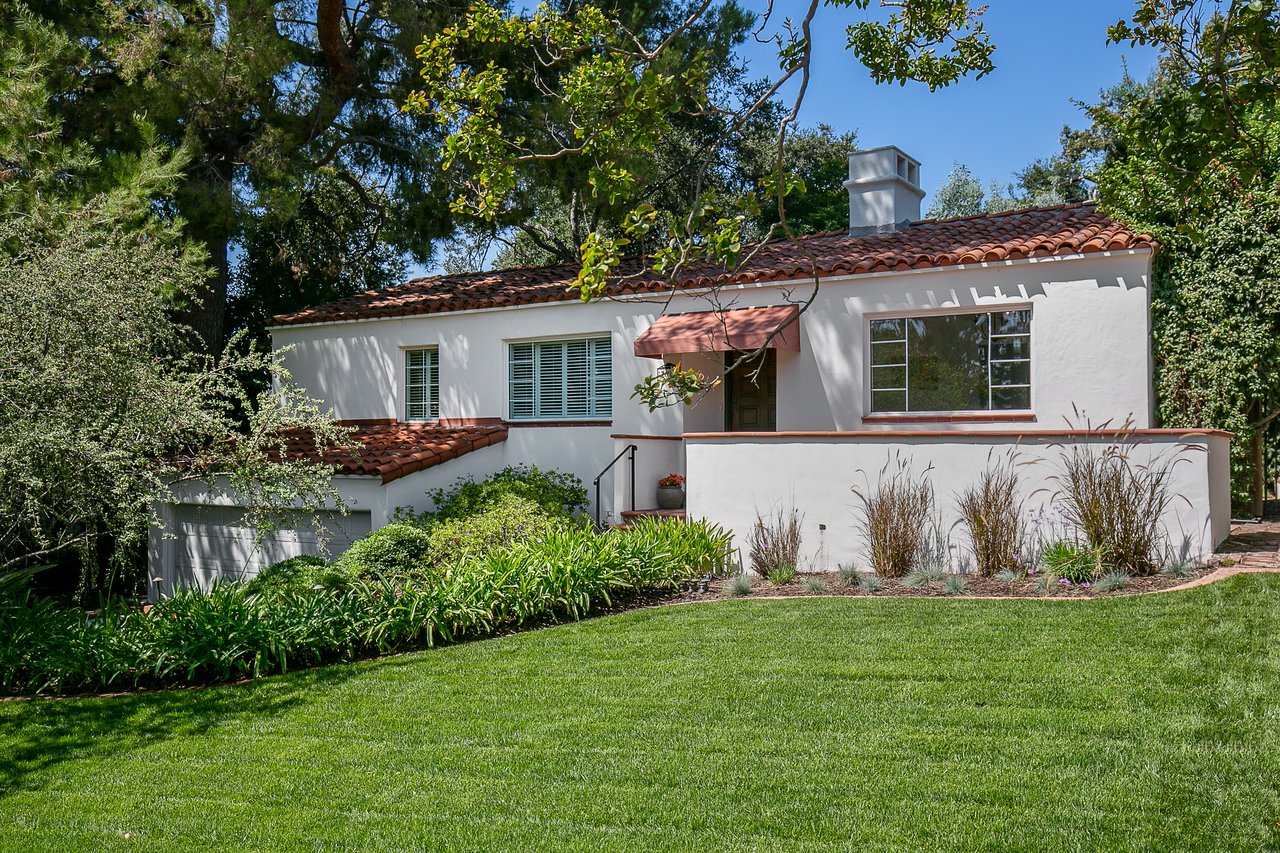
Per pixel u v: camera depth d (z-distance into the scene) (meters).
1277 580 12.01
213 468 16.08
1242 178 7.95
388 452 20.30
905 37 10.88
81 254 13.44
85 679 11.39
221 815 7.13
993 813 6.46
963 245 18.50
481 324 23.03
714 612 12.89
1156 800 6.52
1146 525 13.59
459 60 24.83
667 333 19.28
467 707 9.44
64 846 6.74
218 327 25.39
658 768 7.55
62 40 18.67
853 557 15.56
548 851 6.27
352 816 6.99
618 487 19.41
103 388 13.02
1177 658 9.37
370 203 32.19
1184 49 8.90
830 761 7.49
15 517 12.97
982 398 17.72
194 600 12.42
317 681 10.80
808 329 19.03
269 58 21.36
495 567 13.61
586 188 25.67
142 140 20.38
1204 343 17.77
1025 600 12.41
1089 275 16.64
